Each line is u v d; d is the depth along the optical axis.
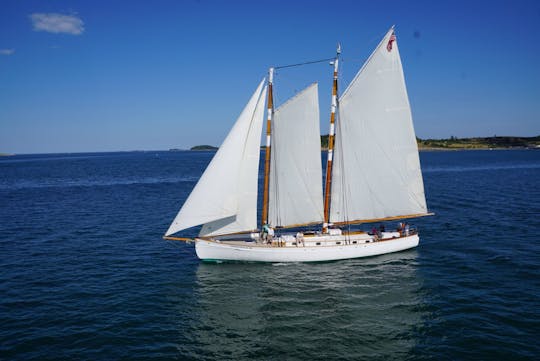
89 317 21.77
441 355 17.83
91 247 35.75
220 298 24.39
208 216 29.52
